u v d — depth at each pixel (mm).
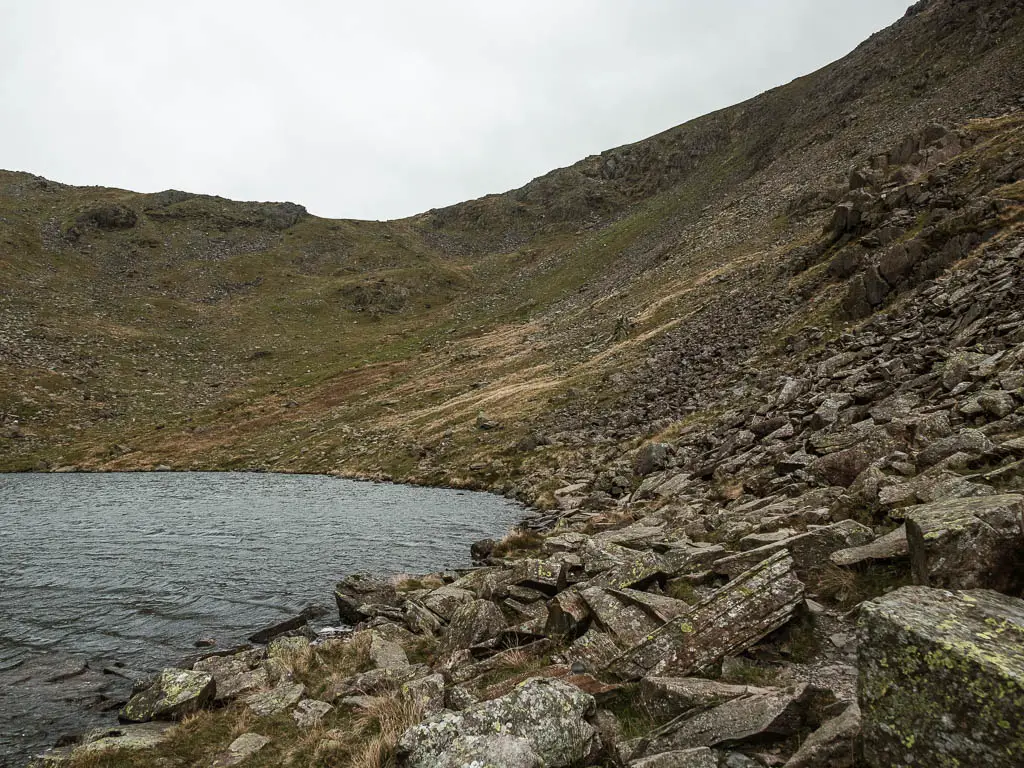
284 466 68625
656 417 44531
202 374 122188
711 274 90500
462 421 68625
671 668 8031
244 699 11547
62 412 93500
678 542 14859
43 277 154375
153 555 26328
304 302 180000
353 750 8531
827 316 44406
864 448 15281
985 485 9500
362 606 17422
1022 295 23719
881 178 68375
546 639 10891
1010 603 5199
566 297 144875
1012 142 52062
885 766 4469
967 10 132125
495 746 6074
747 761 5883
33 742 10680
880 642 4785
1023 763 3635
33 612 18625
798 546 10391
